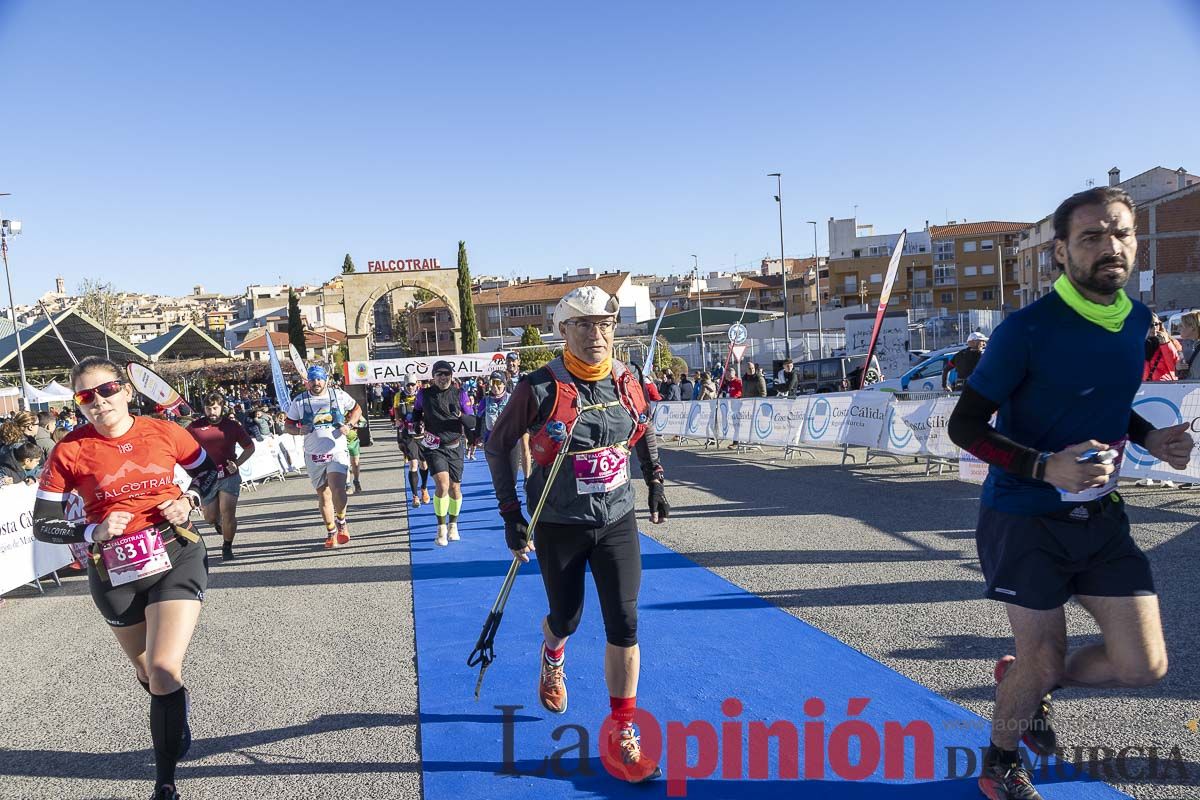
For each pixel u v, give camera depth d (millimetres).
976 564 5805
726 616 5098
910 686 3834
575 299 3131
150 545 3232
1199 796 2781
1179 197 38750
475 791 3156
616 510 3205
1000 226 72875
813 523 7723
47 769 3629
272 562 7828
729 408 15859
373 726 3811
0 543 7039
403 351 96188
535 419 3191
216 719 4039
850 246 77125
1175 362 8297
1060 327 2473
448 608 5793
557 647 3518
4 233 25672
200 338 48562
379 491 12977
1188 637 4141
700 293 89188
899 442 10672
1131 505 7316
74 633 5980
